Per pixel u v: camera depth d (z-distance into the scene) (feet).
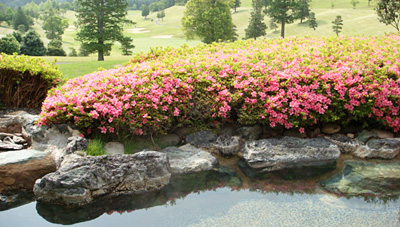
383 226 13.74
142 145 21.07
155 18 534.37
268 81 22.89
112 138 21.07
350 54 28.78
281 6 180.34
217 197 16.67
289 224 14.01
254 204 15.87
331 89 23.07
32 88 27.71
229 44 38.24
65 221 14.57
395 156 21.65
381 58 27.02
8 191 16.88
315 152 21.22
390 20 49.08
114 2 146.72
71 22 541.75
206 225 14.07
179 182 18.42
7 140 21.02
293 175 19.19
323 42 35.81
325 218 14.44
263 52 29.25
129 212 15.31
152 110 20.90
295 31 272.31
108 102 20.34
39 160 18.08
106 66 59.62
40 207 15.75
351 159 21.39
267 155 20.74
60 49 222.48
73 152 18.20
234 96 22.18
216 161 20.58
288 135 23.43
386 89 22.26
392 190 17.03
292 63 25.35
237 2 411.95
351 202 15.84
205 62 25.98
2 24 442.09
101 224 14.25
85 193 15.75
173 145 22.29
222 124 23.82
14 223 14.34
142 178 17.26
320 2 439.63
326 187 17.57
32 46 217.97
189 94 22.39
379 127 24.57
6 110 26.71
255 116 22.09
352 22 268.21
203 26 153.89
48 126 20.30
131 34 353.92
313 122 22.76
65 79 30.32
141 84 21.83
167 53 34.17
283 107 22.26
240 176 19.17
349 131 24.39
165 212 15.25
